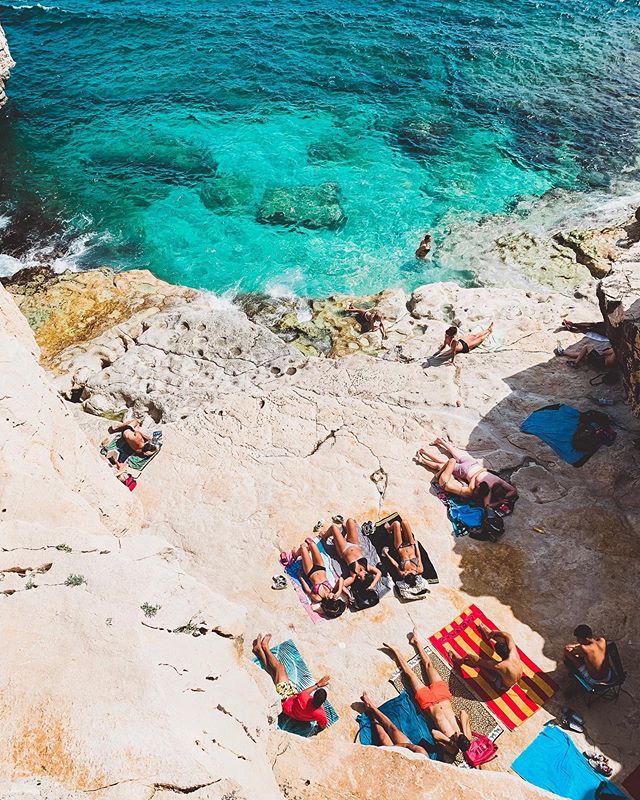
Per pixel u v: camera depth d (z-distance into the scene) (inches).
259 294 864.9
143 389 679.7
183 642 308.8
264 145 1165.7
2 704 255.6
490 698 422.6
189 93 1336.1
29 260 957.8
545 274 852.0
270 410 634.8
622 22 1541.6
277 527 531.8
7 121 1277.1
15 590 306.8
